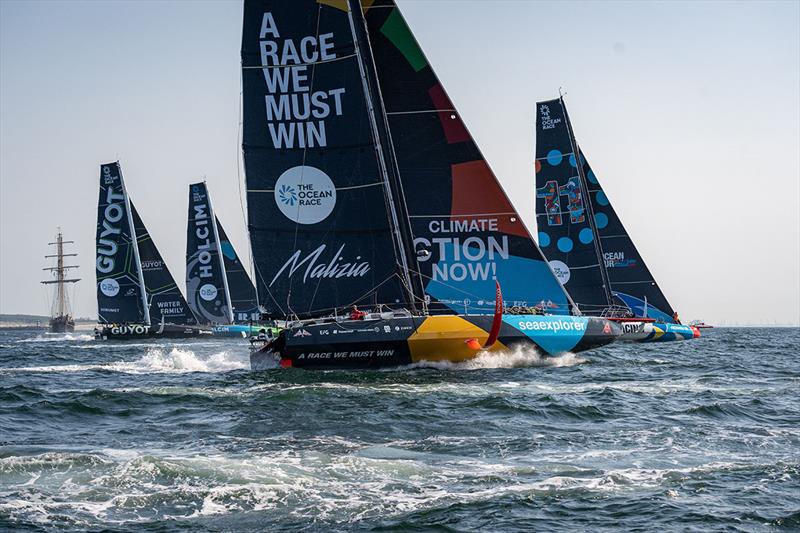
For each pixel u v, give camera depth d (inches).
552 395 1899.6
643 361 3142.2
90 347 5275.6
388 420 1574.8
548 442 1393.9
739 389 2103.8
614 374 2436.0
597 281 4072.3
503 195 2367.1
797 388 2133.4
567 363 2504.9
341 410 1678.2
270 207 2385.6
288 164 2378.2
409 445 1368.1
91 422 1624.0
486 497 1074.7
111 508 1029.2
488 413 1652.3
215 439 1421.0
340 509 1030.4
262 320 2434.8
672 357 3494.1
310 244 2375.7
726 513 1018.1
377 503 1051.3
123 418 1665.8
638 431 1501.0
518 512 1019.9
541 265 2373.3
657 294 4626.0
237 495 1079.0
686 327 4690.0
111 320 6200.8
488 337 2235.5
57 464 1195.3
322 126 2361.0
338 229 2363.4
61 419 1656.0
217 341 5989.2
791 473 1189.7
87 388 2204.7
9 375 2704.2
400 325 2201.0
